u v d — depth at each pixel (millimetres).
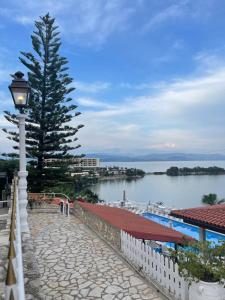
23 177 7742
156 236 8609
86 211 13070
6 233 6867
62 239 10648
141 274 7352
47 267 8016
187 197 54750
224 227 8484
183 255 6012
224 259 5941
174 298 6113
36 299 3984
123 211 13281
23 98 7453
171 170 150250
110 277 7340
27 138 24266
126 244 8641
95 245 9953
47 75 24516
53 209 16500
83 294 6441
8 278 2094
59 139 24734
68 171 26312
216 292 5492
